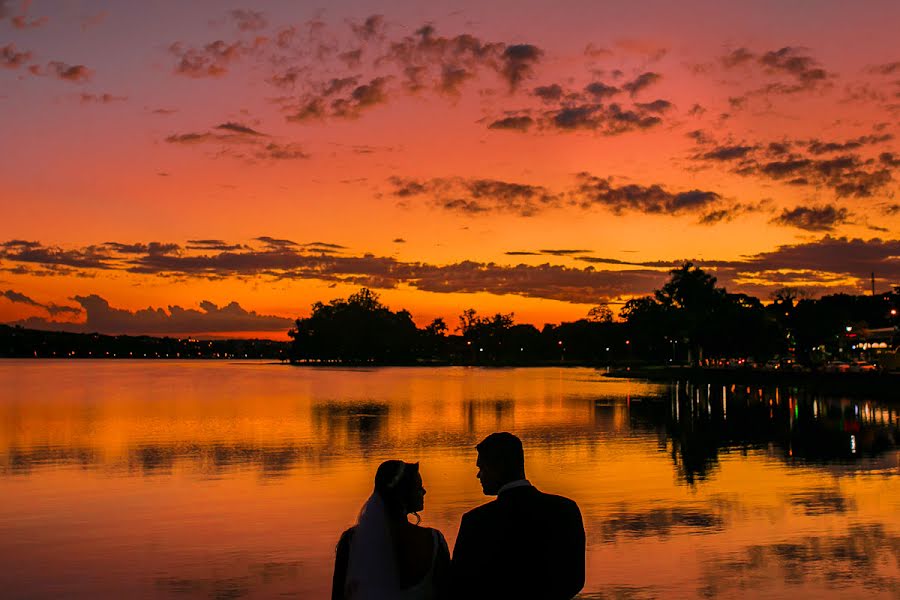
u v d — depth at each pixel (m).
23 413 45.38
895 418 39.72
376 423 38.75
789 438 31.03
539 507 5.13
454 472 22.64
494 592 4.99
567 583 5.07
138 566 13.20
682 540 14.59
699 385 81.44
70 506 18.02
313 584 12.26
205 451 27.67
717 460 24.92
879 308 130.25
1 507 17.92
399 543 5.38
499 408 49.03
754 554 13.65
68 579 12.50
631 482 20.80
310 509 17.64
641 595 11.56
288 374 135.38
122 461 25.22
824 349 115.44
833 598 11.41
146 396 63.50
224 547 14.39
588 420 40.03
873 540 14.55
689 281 146.62
